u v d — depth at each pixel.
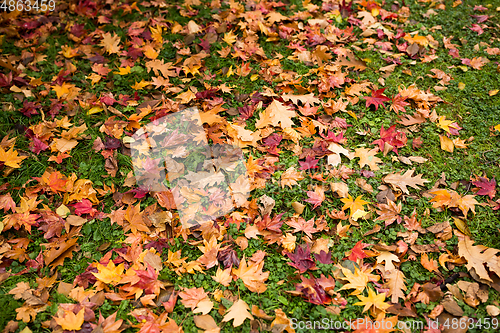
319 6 4.86
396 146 3.33
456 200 2.92
